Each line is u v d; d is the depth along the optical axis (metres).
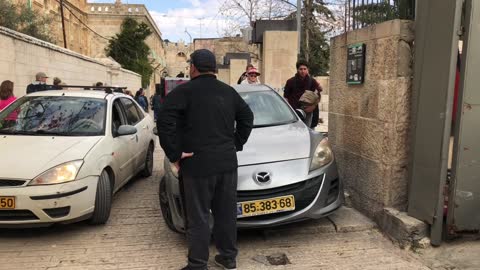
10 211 4.62
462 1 4.03
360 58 5.39
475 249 4.36
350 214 5.42
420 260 4.23
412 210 4.61
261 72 17.27
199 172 3.70
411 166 4.68
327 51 26.19
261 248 4.60
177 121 3.70
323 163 4.84
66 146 5.21
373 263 4.19
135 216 5.72
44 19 18.91
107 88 7.11
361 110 5.48
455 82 4.19
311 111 6.96
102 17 49.91
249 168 4.59
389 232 4.78
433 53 4.30
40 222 4.69
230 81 24.45
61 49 16.12
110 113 6.23
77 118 5.96
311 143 5.11
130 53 45.75
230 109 3.82
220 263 4.12
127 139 6.51
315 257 4.35
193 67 3.84
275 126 5.73
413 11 4.77
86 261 4.32
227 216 3.95
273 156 4.77
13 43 11.48
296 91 7.59
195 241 3.81
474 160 4.24
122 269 4.13
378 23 5.07
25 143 5.26
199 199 3.78
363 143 5.43
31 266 4.21
